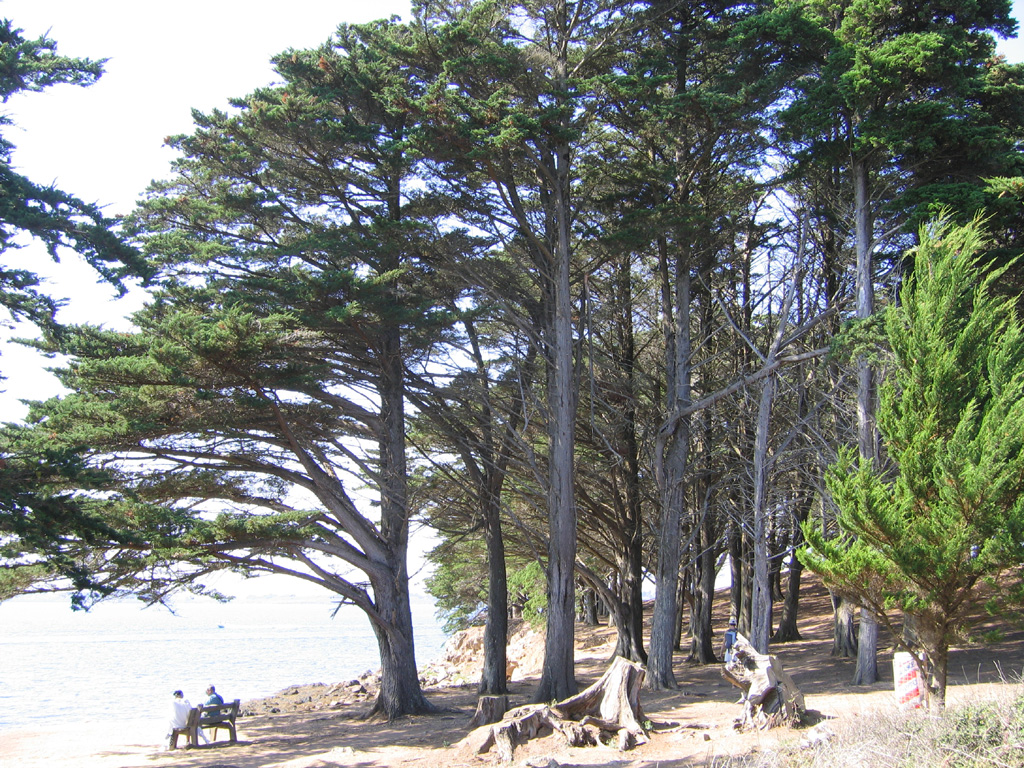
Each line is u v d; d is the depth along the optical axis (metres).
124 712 29.73
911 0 21.84
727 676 14.88
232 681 43.72
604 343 31.38
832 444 23.42
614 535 32.19
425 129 21.11
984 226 19.52
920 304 11.31
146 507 18.00
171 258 22.27
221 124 22.34
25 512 12.95
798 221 26.38
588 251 26.88
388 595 23.52
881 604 11.25
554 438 24.03
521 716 15.43
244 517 20.81
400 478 24.27
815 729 12.05
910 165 22.33
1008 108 23.56
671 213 23.86
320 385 22.53
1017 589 9.85
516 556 38.50
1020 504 9.41
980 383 10.84
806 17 22.69
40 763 17.39
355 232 23.06
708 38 26.55
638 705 15.41
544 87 22.38
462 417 26.50
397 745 17.89
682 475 26.20
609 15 24.81
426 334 23.50
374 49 23.81
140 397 18.91
